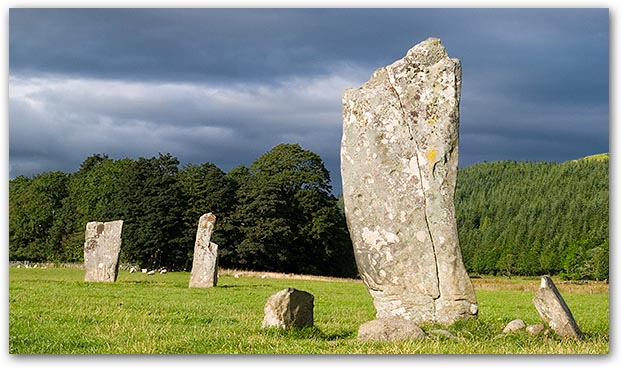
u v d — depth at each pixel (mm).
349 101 19109
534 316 25812
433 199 18266
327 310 26047
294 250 91688
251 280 52469
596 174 173875
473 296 18031
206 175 92125
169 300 27766
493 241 154625
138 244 88312
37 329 17516
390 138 18625
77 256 99500
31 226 104188
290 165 93125
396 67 18922
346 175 18969
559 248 134750
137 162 91750
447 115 18453
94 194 102562
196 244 40531
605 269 110188
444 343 15477
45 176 109062
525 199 174250
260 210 89312
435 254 18141
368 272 18641
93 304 24016
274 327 17047
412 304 18203
